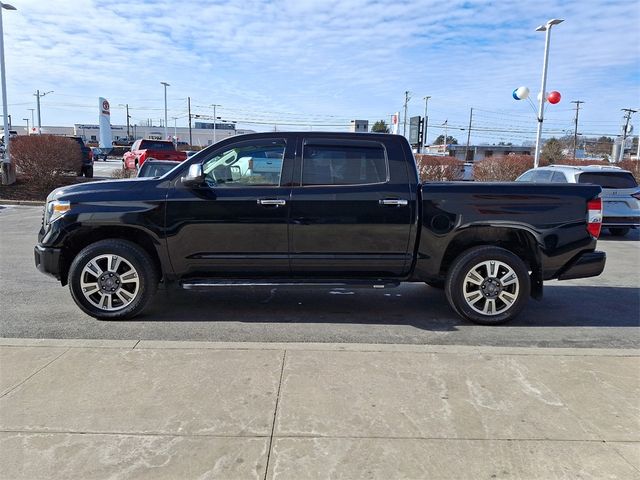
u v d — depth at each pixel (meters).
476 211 5.14
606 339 4.99
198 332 4.97
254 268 5.25
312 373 3.86
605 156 67.19
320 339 4.84
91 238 5.36
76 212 5.05
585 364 4.09
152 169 12.25
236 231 5.12
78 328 5.02
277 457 2.84
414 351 4.31
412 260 5.26
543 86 18.69
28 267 7.80
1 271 7.53
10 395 3.47
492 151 74.31
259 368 3.93
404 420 3.23
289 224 5.12
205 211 5.08
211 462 2.79
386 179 5.21
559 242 5.22
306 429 3.12
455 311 5.53
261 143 5.22
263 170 5.20
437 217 5.15
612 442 3.03
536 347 4.58
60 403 3.38
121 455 2.84
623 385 3.75
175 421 3.18
